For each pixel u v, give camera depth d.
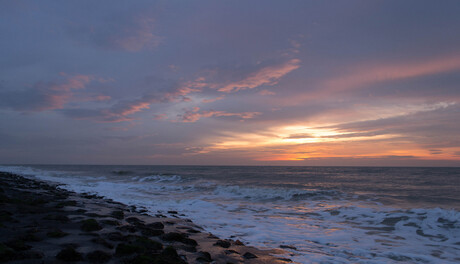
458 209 13.16
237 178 33.81
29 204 9.34
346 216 11.45
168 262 3.98
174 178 32.16
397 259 6.27
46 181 27.69
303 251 6.38
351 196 17.48
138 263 3.83
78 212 8.28
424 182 29.08
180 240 5.76
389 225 9.94
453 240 8.17
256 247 6.43
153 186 23.23
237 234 8.07
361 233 8.80
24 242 4.58
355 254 6.50
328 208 13.38
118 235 5.44
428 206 14.04
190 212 11.80
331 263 5.45
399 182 28.80
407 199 16.20
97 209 9.59
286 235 8.21
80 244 4.69
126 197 16.39
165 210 11.82
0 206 8.16
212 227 8.95
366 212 11.91
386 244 7.60
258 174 43.62
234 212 12.39
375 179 33.41
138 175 39.22
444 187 23.67
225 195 18.22
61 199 11.80
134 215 9.39
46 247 4.41
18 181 23.36
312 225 9.83
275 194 18.06
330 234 8.54
